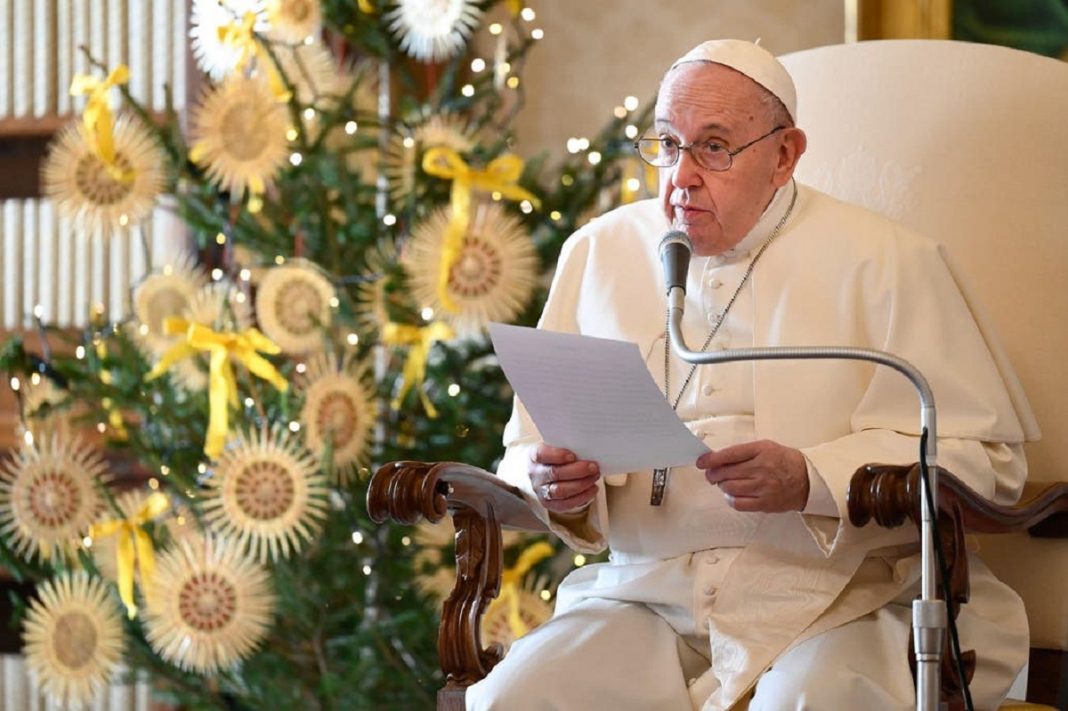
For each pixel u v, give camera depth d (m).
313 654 8.66
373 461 8.65
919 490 5.16
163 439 8.80
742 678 5.61
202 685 8.78
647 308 6.38
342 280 8.62
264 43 8.40
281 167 8.52
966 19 9.18
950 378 5.98
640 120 8.99
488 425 8.84
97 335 8.92
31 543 8.97
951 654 5.23
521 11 9.27
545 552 8.51
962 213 7.07
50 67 10.48
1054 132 7.11
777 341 6.13
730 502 5.57
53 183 8.57
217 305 8.49
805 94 7.45
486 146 9.87
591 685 5.68
